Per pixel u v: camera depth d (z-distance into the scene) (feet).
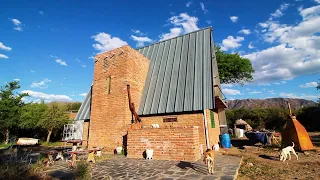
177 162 26.89
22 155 38.63
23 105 76.95
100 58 49.06
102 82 46.78
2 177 17.56
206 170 21.20
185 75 42.86
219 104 45.70
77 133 49.70
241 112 123.24
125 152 37.17
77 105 153.69
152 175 19.83
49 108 74.69
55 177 20.27
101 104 45.14
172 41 53.06
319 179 18.25
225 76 95.20
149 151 30.50
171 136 30.30
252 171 21.79
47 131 78.95
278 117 103.35
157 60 51.13
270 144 46.73
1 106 67.72
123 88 42.34
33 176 19.47
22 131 78.69
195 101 37.27
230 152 36.06
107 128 42.29
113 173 21.20
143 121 41.42
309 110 97.14
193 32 51.01
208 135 35.60
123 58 44.34
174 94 40.91
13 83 74.59
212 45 48.83
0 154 33.60
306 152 33.47
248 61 94.89
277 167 23.61
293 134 37.04
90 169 22.07
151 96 43.96
